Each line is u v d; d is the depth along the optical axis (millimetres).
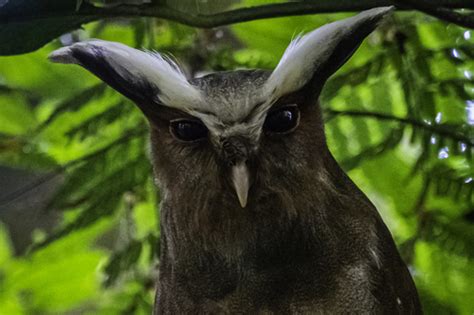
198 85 12367
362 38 12602
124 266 14141
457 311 14250
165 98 12250
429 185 13969
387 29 14117
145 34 14352
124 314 14758
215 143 12086
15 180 15375
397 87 14445
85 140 14367
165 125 12398
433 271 14266
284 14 12914
